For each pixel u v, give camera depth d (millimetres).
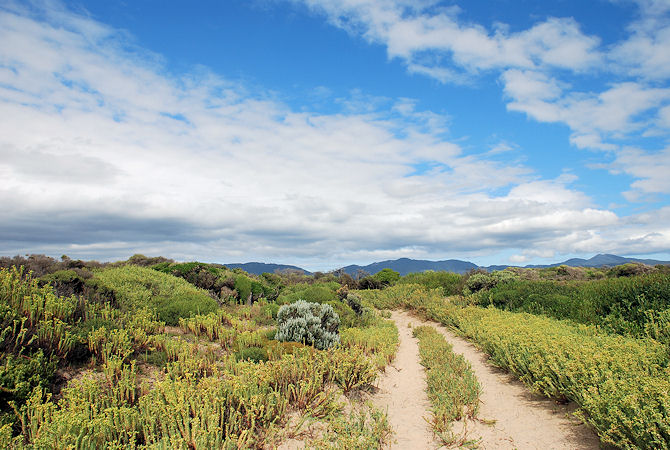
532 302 15594
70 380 5961
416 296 22281
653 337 8742
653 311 9852
